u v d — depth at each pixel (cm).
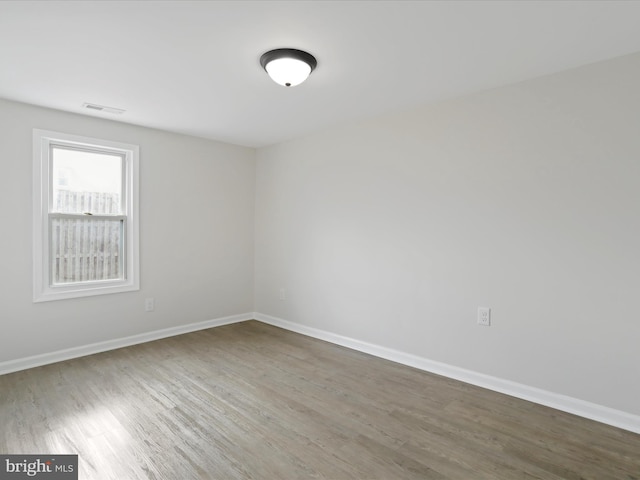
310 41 210
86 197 352
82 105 315
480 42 211
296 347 377
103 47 217
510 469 189
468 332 295
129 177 375
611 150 231
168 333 409
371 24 192
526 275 266
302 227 426
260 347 377
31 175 315
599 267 236
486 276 285
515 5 175
